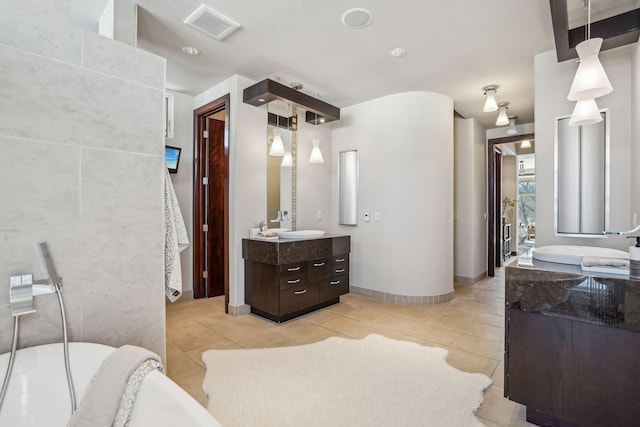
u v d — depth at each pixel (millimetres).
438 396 1941
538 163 2795
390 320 3334
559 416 1620
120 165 1752
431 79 3512
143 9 2273
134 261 1801
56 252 1545
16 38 1445
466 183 5051
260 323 3234
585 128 2568
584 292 1542
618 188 2414
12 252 1429
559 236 2662
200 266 4137
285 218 3992
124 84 1770
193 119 4109
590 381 1549
